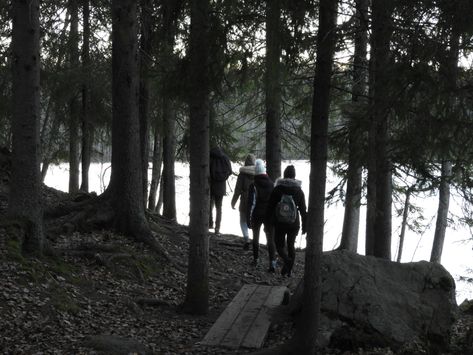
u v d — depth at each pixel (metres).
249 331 6.76
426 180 7.09
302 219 9.70
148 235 9.86
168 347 6.32
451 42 5.28
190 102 6.94
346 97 9.22
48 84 13.66
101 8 13.29
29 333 5.97
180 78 6.46
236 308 7.61
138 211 9.92
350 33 5.73
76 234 9.41
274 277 10.67
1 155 12.17
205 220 7.61
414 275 6.75
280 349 5.71
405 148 6.30
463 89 5.38
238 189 11.99
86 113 14.77
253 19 5.98
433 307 6.47
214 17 6.05
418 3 5.27
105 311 7.16
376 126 6.41
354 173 7.88
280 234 9.72
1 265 7.00
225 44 6.05
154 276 8.99
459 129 5.46
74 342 5.88
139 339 6.45
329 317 6.39
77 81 13.18
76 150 16.05
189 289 7.71
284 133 14.82
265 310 7.50
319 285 5.66
